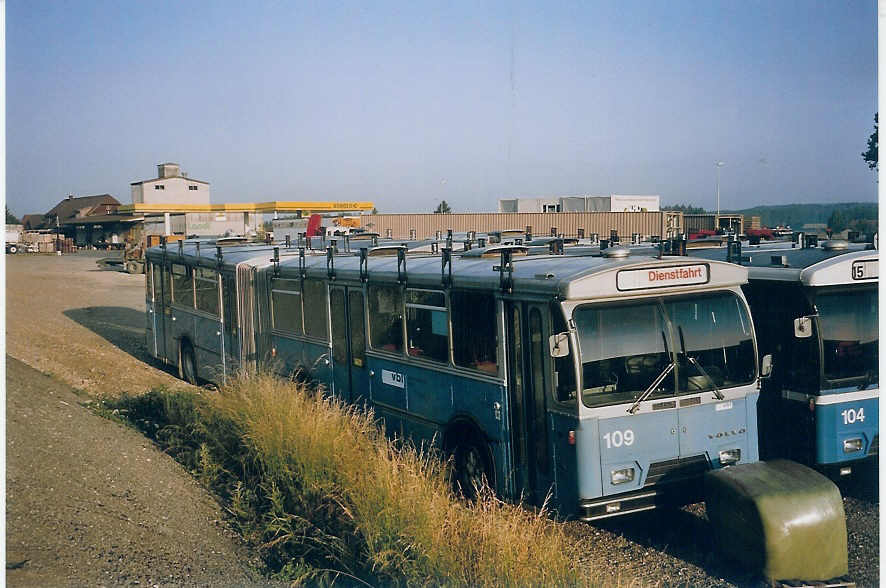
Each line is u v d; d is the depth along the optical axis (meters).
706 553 7.22
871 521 7.88
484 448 8.21
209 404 10.30
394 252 11.52
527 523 6.42
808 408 8.32
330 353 11.29
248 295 13.46
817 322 8.30
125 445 9.16
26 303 27.19
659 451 7.22
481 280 8.10
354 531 6.87
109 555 6.12
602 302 7.16
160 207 45.75
